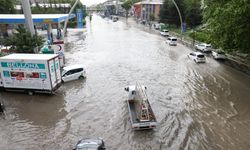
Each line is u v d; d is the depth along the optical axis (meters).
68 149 15.05
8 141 15.94
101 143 14.41
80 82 26.45
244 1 22.83
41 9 84.62
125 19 125.38
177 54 40.28
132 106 19.53
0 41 41.03
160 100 21.84
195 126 17.50
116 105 20.83
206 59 36.78
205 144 15.42
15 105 20.94
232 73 29.75
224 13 25.39
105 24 97.31
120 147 15.15
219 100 21.78
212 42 32.31
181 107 20.47
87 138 15.26
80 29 71.25
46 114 19.39
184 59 36.81
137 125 16.47
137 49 44.19
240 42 26.22
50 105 20.92
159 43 50.97
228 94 23.11
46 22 48.41
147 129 17.06
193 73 29.75
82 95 22.98
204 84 25.86
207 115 19.06
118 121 18.22
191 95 22.95
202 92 23.67
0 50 34.34
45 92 22.72
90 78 27.72
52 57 22.44
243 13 23.81
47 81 22.14
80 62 34.44
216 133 16.62
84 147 13.77
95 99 22.08
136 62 34.78
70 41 52.50
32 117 18.94
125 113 19.41
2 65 22.41
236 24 25.39
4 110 20.00
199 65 33.41
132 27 84.12
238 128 17.20
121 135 16.42
